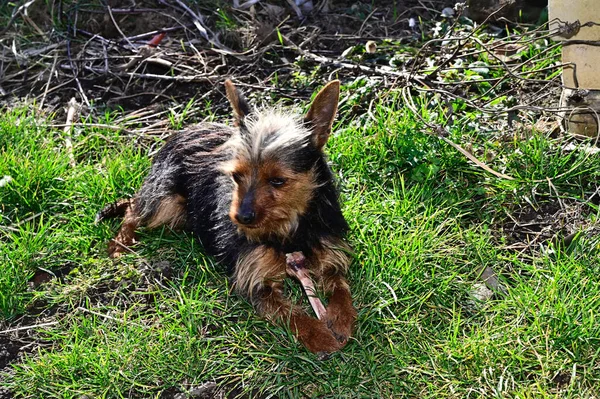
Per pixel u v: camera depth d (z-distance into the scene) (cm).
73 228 103
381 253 94
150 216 100
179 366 84
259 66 130
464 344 83
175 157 100
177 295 92
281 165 84
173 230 101
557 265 91
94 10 145
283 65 130
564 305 85
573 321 84
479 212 102
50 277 97
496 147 109
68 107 126
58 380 83
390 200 102
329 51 134
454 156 107
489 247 96
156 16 143
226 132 98
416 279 91
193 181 97
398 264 92
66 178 108
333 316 86
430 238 96
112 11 142
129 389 83
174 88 129
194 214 97
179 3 143
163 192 100
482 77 119
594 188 104
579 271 90
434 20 138
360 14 143
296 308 88
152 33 139
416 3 145
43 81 131
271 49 134
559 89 117
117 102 127
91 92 129
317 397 81
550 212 102
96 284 95
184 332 87
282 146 84
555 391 80
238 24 141
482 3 135
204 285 92
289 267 90
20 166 107
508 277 94
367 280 91
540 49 122
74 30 140
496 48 127
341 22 142
